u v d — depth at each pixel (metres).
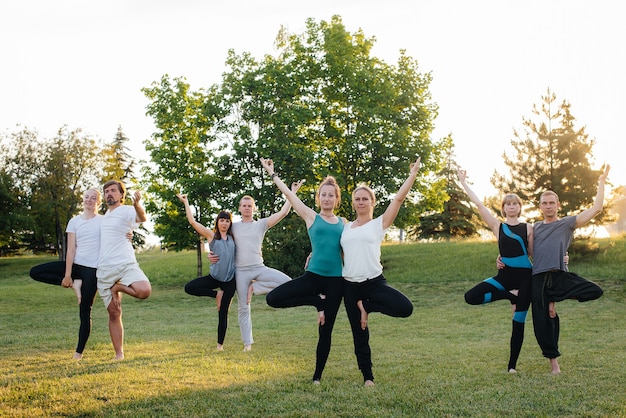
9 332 10.35
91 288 7.07
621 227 26.89
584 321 10.95
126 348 8.01
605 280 17.64
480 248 26.67
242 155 22.48
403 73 24.56
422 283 20.53
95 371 6.14
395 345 8.38
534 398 4.90
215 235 8.03
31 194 34.72
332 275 5.68
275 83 23.06
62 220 34.50
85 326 7.15
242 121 23.67
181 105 23.78
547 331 6.08
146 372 6.03
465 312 13.27
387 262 25.77
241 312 8.07
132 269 6.93
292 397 4.95
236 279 8.12
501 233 6.37
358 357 5.61
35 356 7.25
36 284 25.95
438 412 4.47
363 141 22.98
